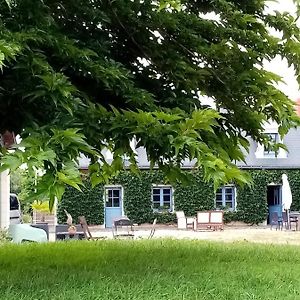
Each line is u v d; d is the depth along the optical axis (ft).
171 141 12.74
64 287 15.71
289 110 18.16
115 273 18.30
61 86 12.36
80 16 16.66
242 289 15.79
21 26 13.50
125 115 14.06
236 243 32.12
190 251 25.85
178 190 91.15
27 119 13.89
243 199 92.94
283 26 19.70
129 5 16.83
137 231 80.64
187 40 17.78
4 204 53.47
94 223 88.43
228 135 19.90
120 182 89.51
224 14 18.43
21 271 19.30
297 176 94.94
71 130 11.27
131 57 18.94
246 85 17.75
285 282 17.26
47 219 90.17
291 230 81.66
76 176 10.28
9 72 13.78
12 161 9.95
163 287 15.85
